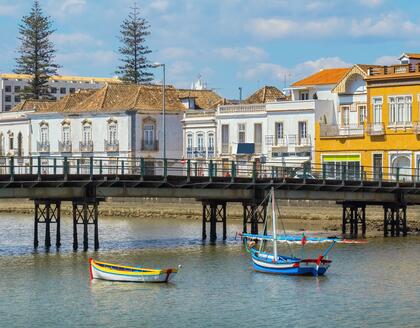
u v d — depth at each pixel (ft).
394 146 384.88
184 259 248.32
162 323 177.78
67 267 233.14
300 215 371.15
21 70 620.08
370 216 352.08
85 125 489.67
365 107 400.26
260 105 424.05
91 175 258.57
